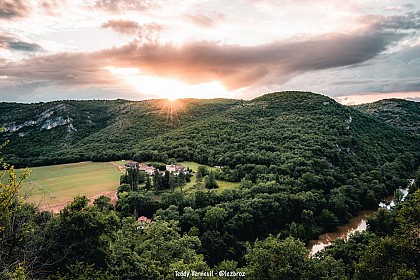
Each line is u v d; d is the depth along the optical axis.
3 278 18.27
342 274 33.72
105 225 33.00
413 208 29.20
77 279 25.73
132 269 31.14
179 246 42.09
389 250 27.97
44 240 26.78
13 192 21.61
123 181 101.38
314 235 75.38
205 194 82.75
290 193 86.88
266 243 33.59
